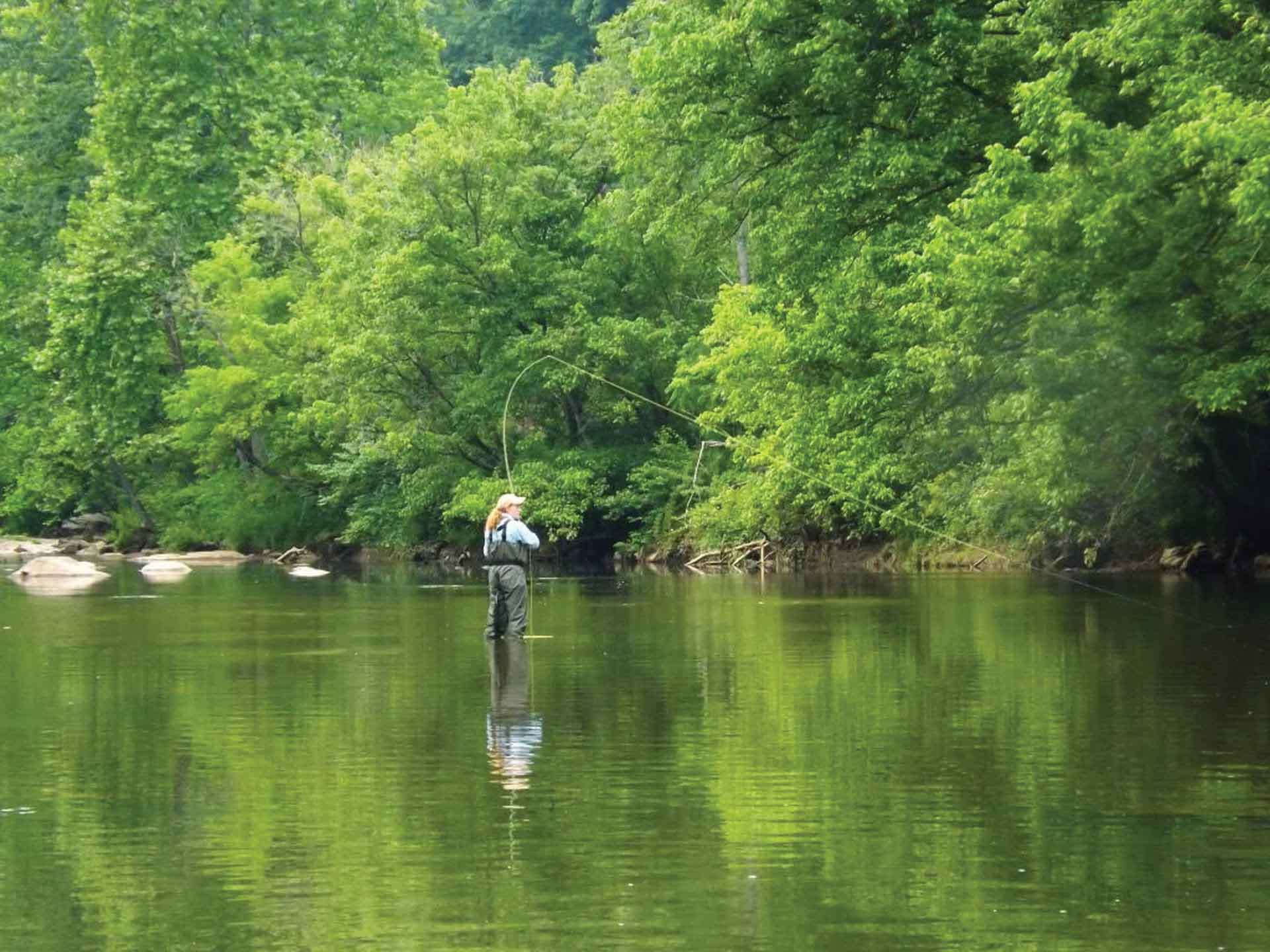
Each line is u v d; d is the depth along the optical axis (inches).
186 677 652.1
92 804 396.2
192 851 346.9
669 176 1128.2
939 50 949.8
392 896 308.8
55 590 1358.3
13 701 580.1
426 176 1904.5
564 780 416.2
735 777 416.8
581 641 791.1
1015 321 919.0
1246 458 1155.9
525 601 817.5
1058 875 316.5
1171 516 1298.0
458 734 493.4
